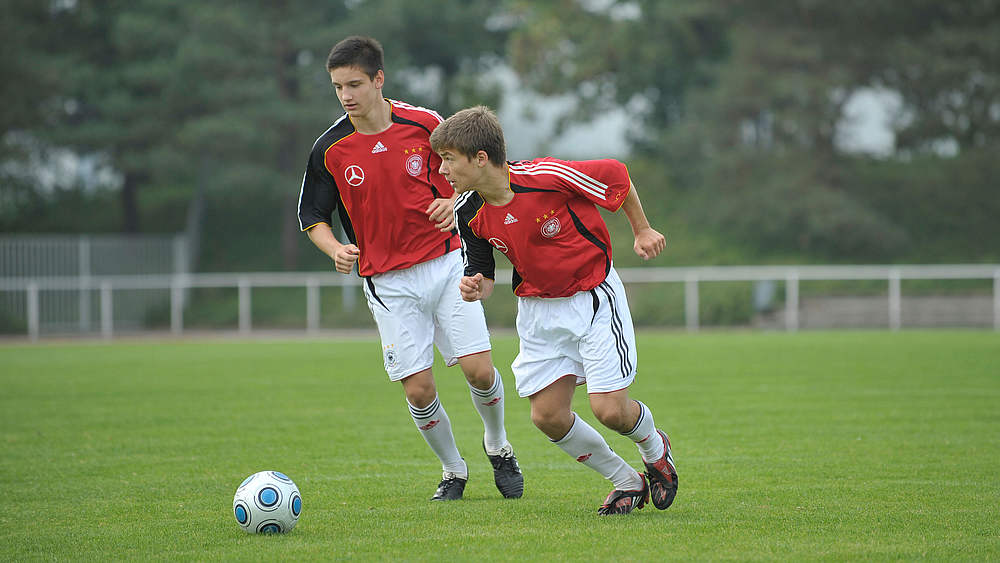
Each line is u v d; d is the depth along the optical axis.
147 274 77.62
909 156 93.56
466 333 14.48
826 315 67.00
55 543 11.95
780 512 13.17
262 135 78.25
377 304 14.85
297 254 86.50
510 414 24.75
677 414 23.69
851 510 13.24
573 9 92.75
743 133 82.69
